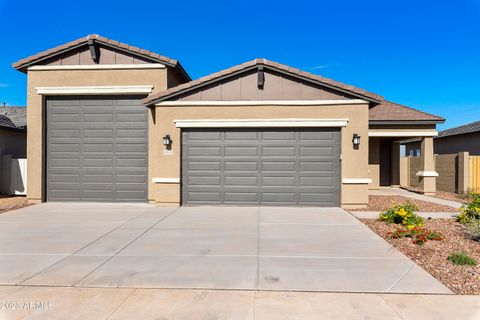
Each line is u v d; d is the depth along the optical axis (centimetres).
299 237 774
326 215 1030
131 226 891
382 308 430
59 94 1284
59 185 1309
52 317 407
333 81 1151
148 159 1276
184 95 1192
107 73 1267
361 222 934
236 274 544
